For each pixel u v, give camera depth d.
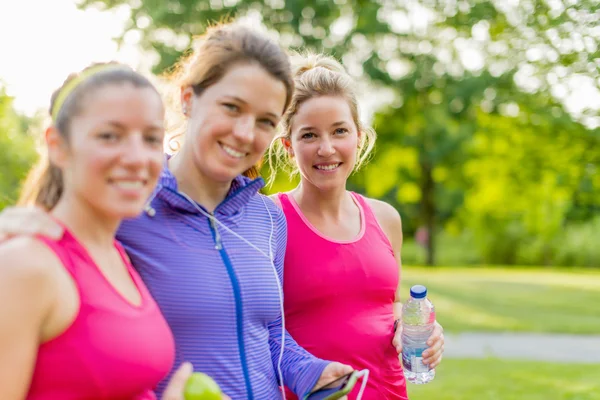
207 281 2.17
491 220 31.45
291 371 2.44
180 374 1.90
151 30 14.59
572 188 14.70
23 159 7.50
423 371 3.06
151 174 1.82
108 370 1.69
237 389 2.19
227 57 2.18
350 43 17.14
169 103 2.58
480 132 19.02
